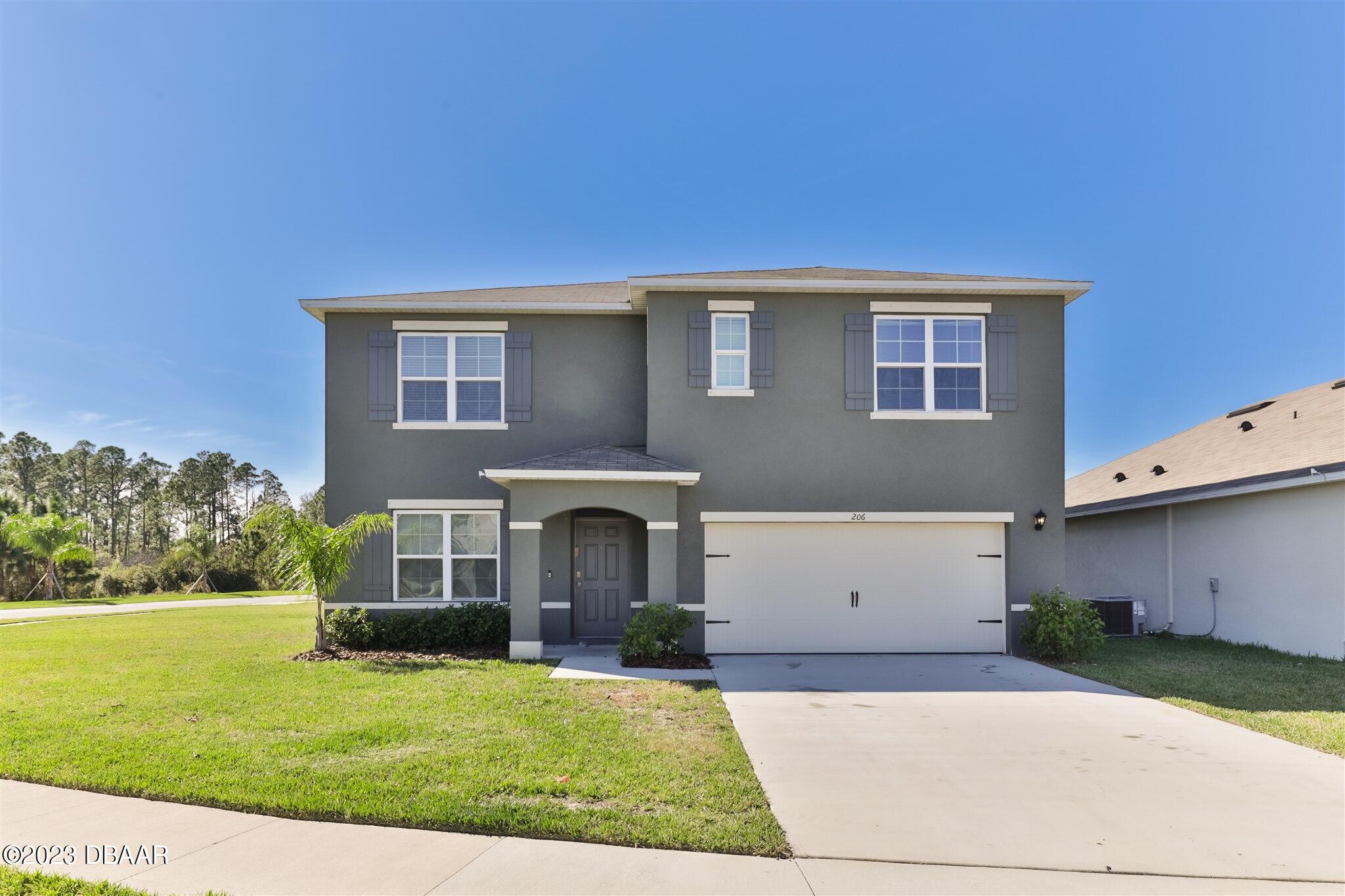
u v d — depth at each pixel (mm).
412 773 6219
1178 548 16047
